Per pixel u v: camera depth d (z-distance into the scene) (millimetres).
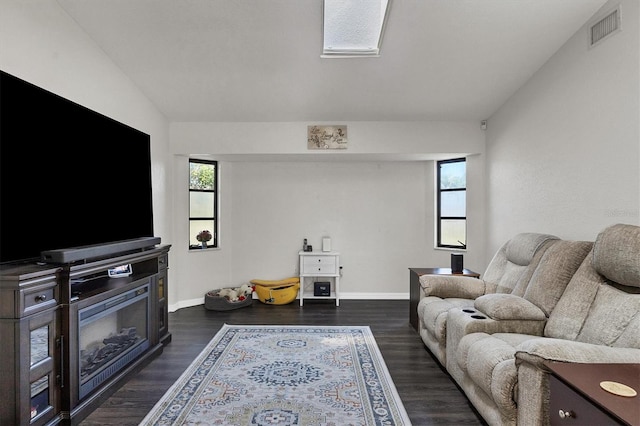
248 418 2283
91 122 2756
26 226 2158
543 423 1607
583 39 2967
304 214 5617
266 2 2859
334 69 3707
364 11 3250
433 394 2621
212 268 5344
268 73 3777
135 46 3344
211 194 5445
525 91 3834
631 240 1938
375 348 3498
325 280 5566
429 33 3156
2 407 1884
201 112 4543
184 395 2572
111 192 2982
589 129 2891
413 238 5551
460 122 4773
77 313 2281
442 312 3012
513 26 3051
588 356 1618
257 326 4195
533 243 3039
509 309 2455
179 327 4164
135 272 3320
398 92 4098
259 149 4793
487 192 4703
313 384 2744
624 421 1066
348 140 4785
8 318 1885
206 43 3328
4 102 2029
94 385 2424
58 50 2814
